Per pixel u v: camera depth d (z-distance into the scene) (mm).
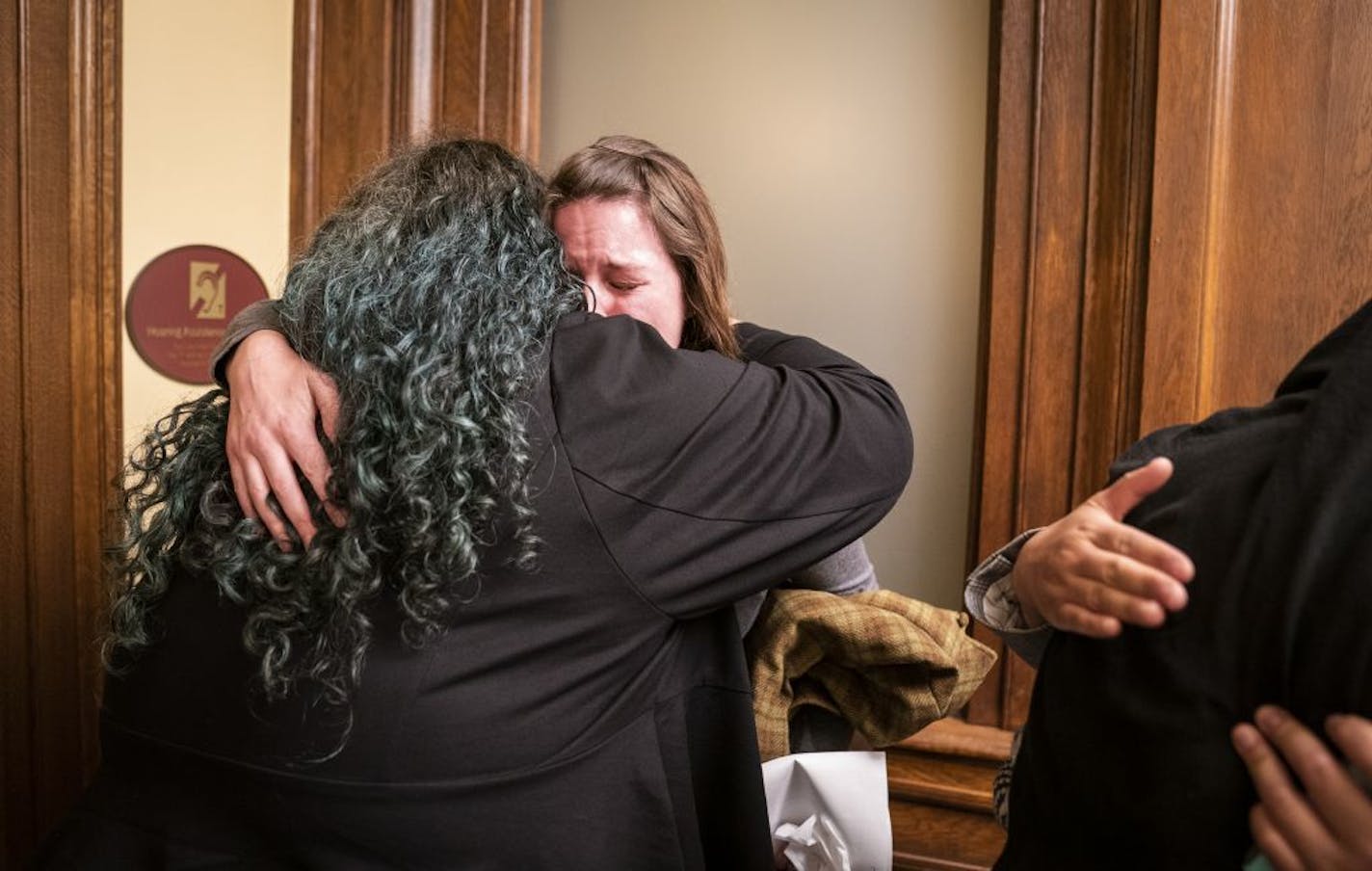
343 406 814
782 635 1145
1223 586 571
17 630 1572
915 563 1778
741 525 838
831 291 1785
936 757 1706
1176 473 645
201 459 880
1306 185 1493
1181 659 576
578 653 828
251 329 901
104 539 1576
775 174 1798
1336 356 637
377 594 789
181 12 1711
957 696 1161
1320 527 541
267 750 790
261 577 791
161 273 1707
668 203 1092
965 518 1741
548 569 805
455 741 781
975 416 1703
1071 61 1571
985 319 1676
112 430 1631
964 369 1725
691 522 825
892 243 1747
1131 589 582
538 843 807
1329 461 556
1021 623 776
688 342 1178
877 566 1802
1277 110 1498
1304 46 1480
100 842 838
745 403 861
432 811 781
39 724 1593
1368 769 480
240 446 833
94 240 1597
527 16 1843
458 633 794
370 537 768
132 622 856
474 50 1859
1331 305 1496
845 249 1772
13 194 1522
